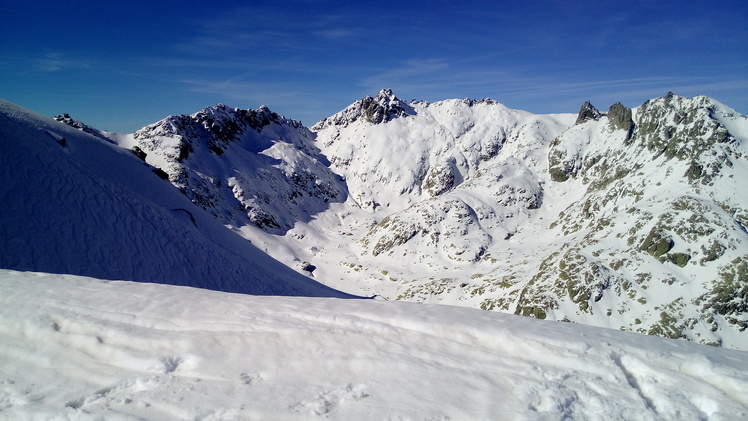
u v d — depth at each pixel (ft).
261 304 24.12
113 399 15.51
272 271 136.77
